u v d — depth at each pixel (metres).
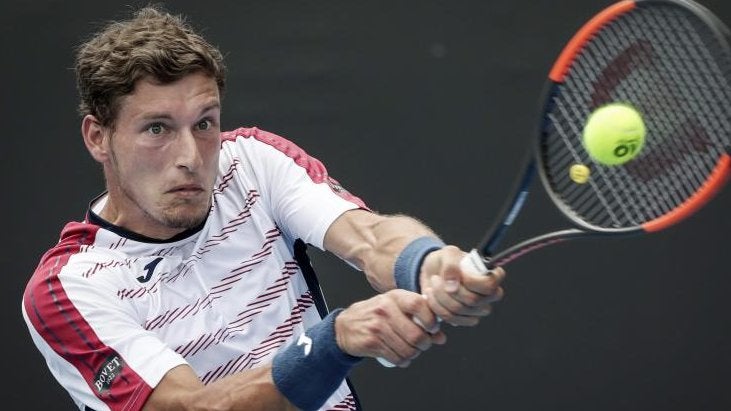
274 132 18.33
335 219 10.64
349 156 18.23
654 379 17.73
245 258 10.62
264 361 10.51
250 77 18.33
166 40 9.88
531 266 17.92
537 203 17.72
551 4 17.83
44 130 18.58
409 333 8.59
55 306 10.09
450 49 18.03
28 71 18.58
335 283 18.16
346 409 10.98
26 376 18.47
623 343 17.80
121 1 18.50
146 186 10.08
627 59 9.61
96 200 11.05
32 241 18.55
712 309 17.61
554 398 17.94
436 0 18.03
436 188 18.12
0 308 18.52
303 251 10.96
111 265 10.30
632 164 9.55
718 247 17.55
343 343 8.81
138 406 9.63
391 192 18.20
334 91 18.25
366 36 18.17
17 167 18.59
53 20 18.53
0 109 18.61
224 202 10.67
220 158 10.86
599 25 9.28
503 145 17.98
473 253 8.95
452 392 18.12
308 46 18.25
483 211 18.03
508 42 17.94
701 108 9.90
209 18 18.39
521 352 17.98
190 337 10.34
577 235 8.99
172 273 10.41
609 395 17.83
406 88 18.14
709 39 9.02
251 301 10.56
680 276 17.66
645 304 17.72
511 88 17.94
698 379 17.67
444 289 8.60
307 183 10.83
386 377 18.22
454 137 18.06
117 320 9.98
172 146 9.95
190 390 9.50
